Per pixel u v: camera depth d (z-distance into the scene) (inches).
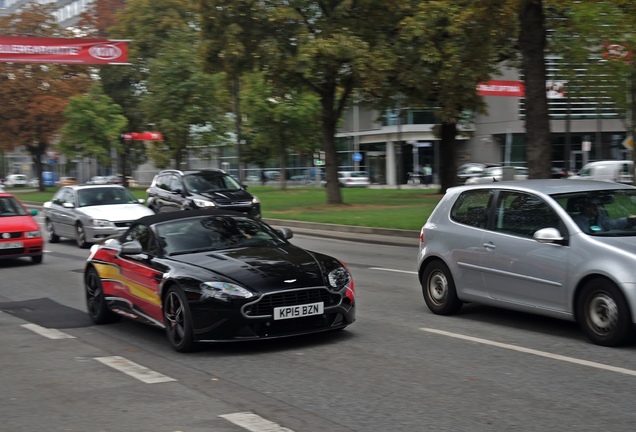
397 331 320.8
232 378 250.4
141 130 2304.4
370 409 210.8
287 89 1130.7
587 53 899.4
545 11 879.7
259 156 2598.4
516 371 250.1
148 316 316.2
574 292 288.2
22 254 605.0
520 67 1179.3
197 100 1574.8
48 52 940.0
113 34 2159.2
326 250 693.9
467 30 868.6
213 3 1026.7
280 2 1037.8
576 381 236.1
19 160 4033.0
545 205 306.3
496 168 1867.6
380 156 2498.8
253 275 282.5
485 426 193.8
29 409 220.4
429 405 213.3
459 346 289.4
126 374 259.6
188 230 328.2
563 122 2134.6
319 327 289.6
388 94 1122.0
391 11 1045.8
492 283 324.8
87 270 372.2
